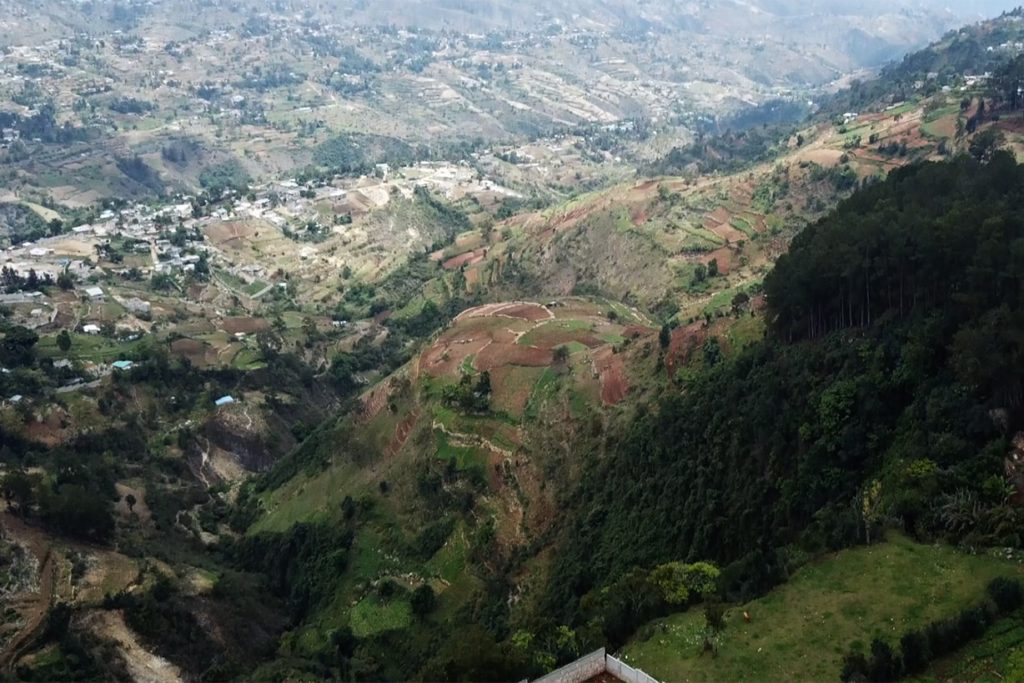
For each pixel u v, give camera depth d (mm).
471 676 58438
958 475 60906
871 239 78375
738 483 75688
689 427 84188
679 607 64500
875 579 57781
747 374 85438
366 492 111188
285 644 96312
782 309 86750
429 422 113250
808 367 78312
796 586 60312
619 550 81000
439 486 104688
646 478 85250
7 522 99500
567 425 101688
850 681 48969
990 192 84500
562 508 92875
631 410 96438
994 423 61906
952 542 58812
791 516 69750
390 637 90125
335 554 103375
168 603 94438
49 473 120312
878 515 62969
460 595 91750
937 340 69312
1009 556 55562
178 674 88188
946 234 71625
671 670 55031
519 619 83000
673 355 99812
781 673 52125
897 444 67125
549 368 114375
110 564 99062
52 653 85062
